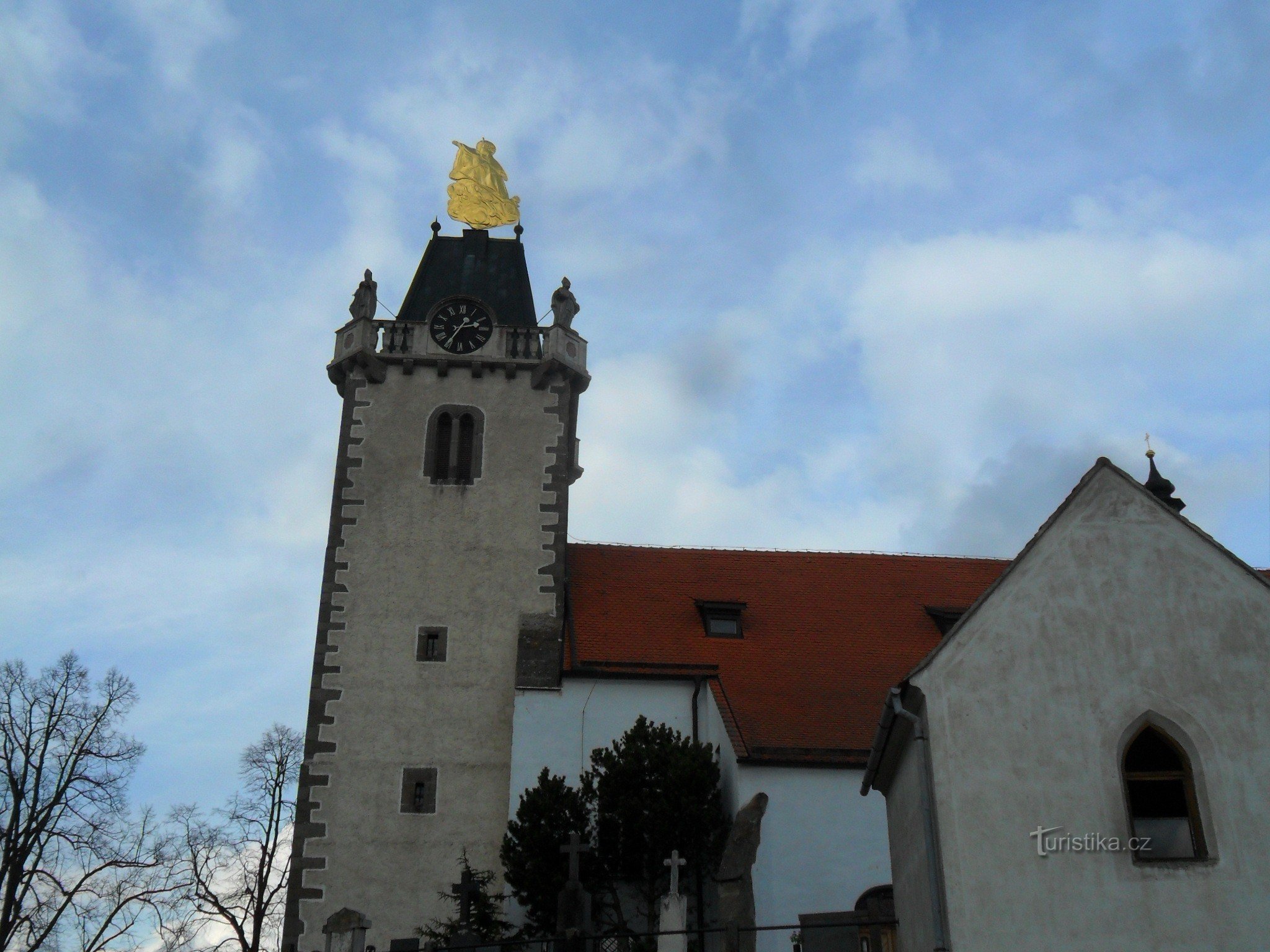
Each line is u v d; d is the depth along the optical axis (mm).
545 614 36312
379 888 32906
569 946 23906
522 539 37312
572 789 32531
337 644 35719
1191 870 17922
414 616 36156
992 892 17984
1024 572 19672
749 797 30844
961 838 18297
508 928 29922
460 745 34625
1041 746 18734
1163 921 17688
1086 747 18688
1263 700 18719
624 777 30828
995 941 17734
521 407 39094
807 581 40969
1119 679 19000
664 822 29906
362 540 37031
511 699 35250
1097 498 19984
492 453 38406
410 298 42625
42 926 34562
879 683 35531
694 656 36125
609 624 37125
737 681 35000
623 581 39562
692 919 30359
